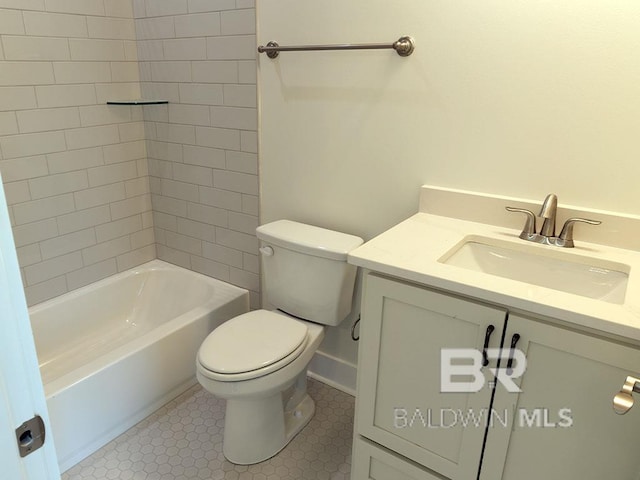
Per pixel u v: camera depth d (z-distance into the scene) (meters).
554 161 1.40
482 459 1.23
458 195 1.57
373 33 1.61
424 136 1.60
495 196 1.51
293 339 1.66
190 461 1.72
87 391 1.66
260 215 2.14
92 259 2.32
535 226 1.41
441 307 1.16
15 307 0.51
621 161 1.31
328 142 1.83
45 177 2.04
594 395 1.02
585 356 1.00
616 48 1.24
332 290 1.75
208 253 2.40
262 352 1.58
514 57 1.38
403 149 1.66
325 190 1.90
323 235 1.80
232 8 1.90
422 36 1.51
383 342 1.30
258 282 2.27
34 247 2.06
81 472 1.66
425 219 1.58
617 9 1.22
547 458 1.13
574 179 1.39
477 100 1.47
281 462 1.73
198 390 2.12
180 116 2.24
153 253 2.60
